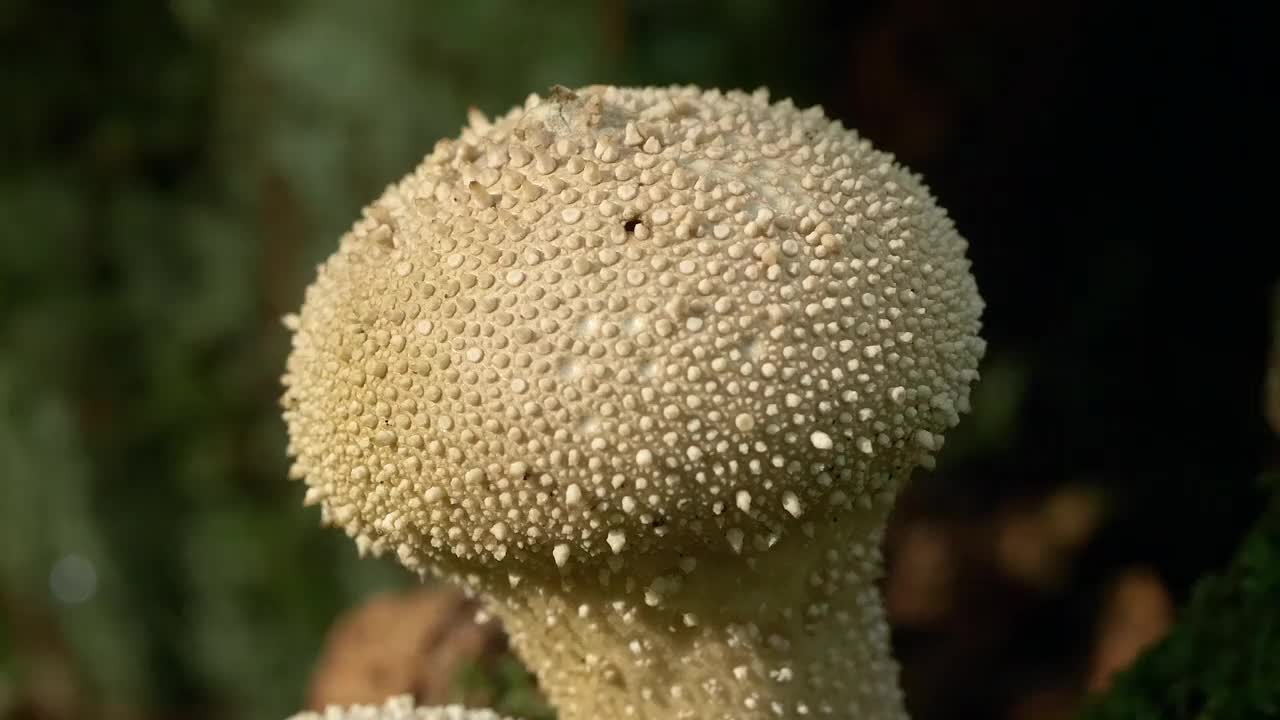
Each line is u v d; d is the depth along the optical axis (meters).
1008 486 0.34
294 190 0.37
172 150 0.39
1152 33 0.32
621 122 0.14
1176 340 0.34
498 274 0.13
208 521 0.40
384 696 0.20
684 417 0.13
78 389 0.40
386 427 0.13
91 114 0.38
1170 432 0.34
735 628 0.14
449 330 0.13
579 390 0.13
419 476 0.13
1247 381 0.33
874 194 0.14
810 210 0.13
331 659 0.21
